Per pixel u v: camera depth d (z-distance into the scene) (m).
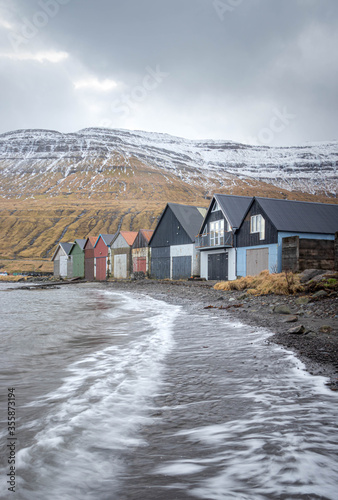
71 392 4.22
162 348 6.72
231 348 6.55
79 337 8.11
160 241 38.72
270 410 3.55
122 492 2.25
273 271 23.59
